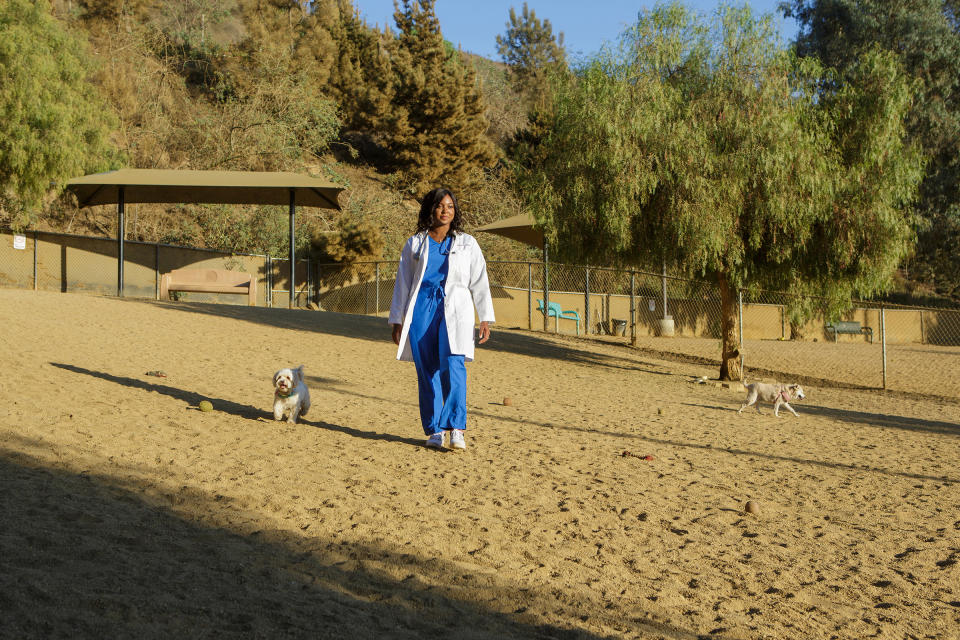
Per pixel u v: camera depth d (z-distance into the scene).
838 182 16.03
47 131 23.64
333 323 19.92
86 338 12.73
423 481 5.69
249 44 45.12
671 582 4.00
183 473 5.18
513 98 69.94
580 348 22.12
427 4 52.94
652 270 18.38
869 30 38.47
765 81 15.93
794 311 17.77
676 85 16.98
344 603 3.19
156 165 36.31
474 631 3.08
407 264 6.97
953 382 19.80
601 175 16.50
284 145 37.69
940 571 4.51
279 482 5.22
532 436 8.21
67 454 5.28
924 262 41.31
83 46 28.11
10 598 2.76
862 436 9.95
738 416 11.33
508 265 35.22
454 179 45.75
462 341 6.83
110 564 3.29
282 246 32.62
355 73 52.94
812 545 4.89
